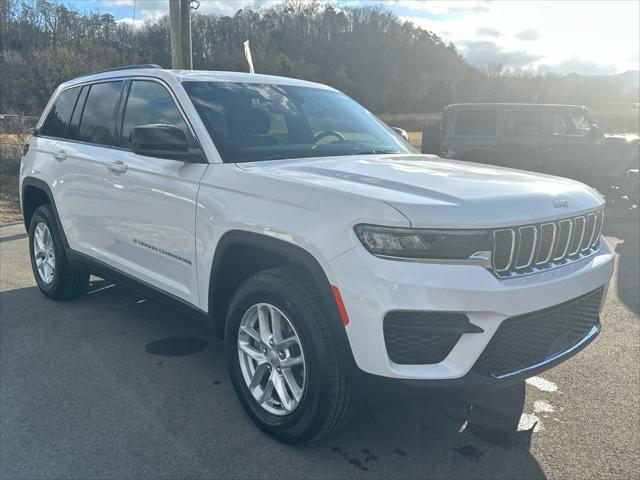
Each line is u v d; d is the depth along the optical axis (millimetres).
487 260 2408
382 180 2752
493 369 2494
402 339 2396
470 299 2332
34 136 5156
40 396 3354
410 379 2393
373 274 2352
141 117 3791
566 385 3625
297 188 2695
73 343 4137
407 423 3143
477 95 92375
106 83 4301
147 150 3248
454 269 2354
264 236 2771
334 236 2471
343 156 3488
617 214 10820
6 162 13734
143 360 3869
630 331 4559
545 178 3195
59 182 4531
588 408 3334
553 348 2754
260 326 2930
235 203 2928
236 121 3465
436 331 2355
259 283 2816
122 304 4988
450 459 2814
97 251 4223
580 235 2902
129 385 3510
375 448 2896
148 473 2654
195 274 3264
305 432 2730
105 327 4449
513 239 2488
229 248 3004
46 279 5039
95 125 4285
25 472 2645
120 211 3850
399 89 89188
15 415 3137
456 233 2355
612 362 3975
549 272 2658
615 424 3156
